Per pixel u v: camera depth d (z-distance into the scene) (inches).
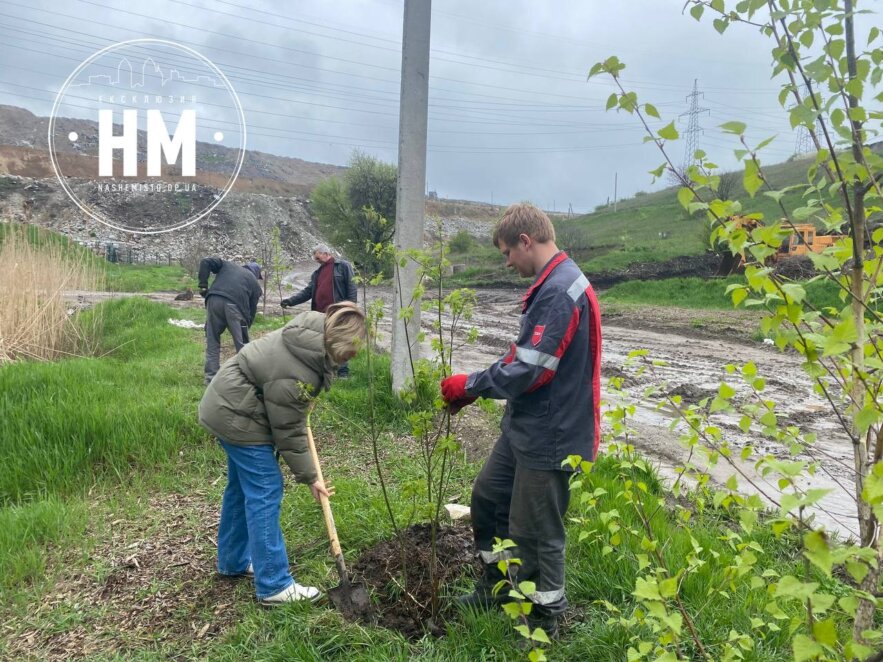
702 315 710.5
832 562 50.4
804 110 59.6
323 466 209.3
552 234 112.1
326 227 1621.6
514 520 111.3
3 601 137.4
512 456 118.6
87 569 150.3
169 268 1523.1
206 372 315.0
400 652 110.3
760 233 62.4
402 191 251.0
